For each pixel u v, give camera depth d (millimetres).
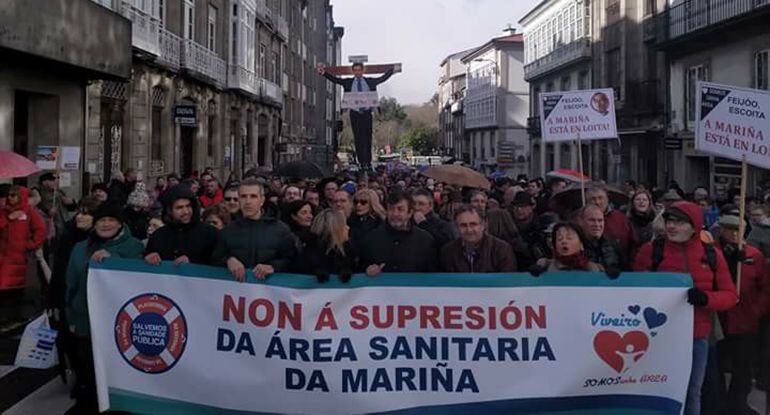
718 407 5477
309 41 57906
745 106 5875
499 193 12555
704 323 4945
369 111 21703
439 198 12227
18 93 14508
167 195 5793
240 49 29766
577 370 4746
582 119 8281
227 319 4883
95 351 4988
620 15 31344
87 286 5027
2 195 8922
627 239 6777
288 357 4812
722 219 5875
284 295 4828
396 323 4797
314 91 61344
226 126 29422
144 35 18953
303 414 4824
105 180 18047
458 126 82125
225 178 29109
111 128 18422
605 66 33438
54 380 6590
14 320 8641
